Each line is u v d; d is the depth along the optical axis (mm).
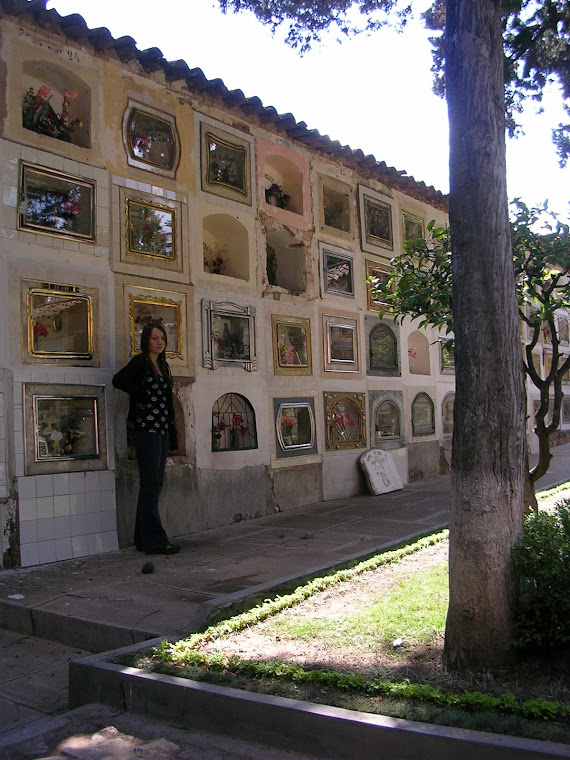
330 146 10750
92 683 3836
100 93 7680
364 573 5707
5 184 6652
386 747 2900
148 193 8094
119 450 7453
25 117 7047
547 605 3438
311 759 3053
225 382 8891
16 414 6551
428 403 13312
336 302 10992
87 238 7348
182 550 7191
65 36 7309
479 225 3594
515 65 6578
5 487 6402
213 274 8859
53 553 6707
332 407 10719
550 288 6133
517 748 2652
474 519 3539
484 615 3504
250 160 9641
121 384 7023
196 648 4051
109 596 5445
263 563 6395
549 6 6262
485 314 3557
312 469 10281
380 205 12266
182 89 8680
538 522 3857
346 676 3420
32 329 6754
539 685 3289
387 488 11188
